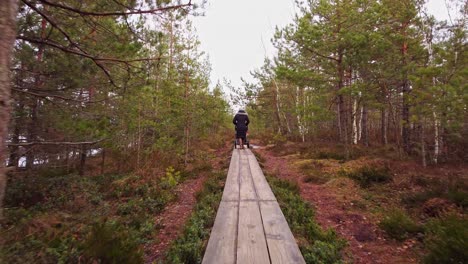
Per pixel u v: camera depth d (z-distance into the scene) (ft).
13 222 20.15
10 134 23.88
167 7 14.70
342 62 36.58
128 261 11.02
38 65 20.01
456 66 31.50
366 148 45.70
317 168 33.09
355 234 16.47
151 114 37.22
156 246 15.21
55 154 32.09
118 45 16.19
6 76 5.87
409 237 15.72
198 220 15.24
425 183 24.70
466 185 21.89
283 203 17.88
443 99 29.04
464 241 11.53
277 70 42.37
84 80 20.31
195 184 28.55
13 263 11.16
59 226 18.16
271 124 92.94
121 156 38.58
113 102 23.94
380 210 20.12
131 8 14.19
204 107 43.88
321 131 68.80
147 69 17.90
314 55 41.16
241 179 21.71
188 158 43.50
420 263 12.69
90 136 23.58
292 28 41.63
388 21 37.60
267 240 10.71
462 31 31.58
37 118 25.44
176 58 42.75
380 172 27.71
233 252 9.84
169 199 23.32
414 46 37.76
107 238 11.84
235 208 14.71
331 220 18.35
